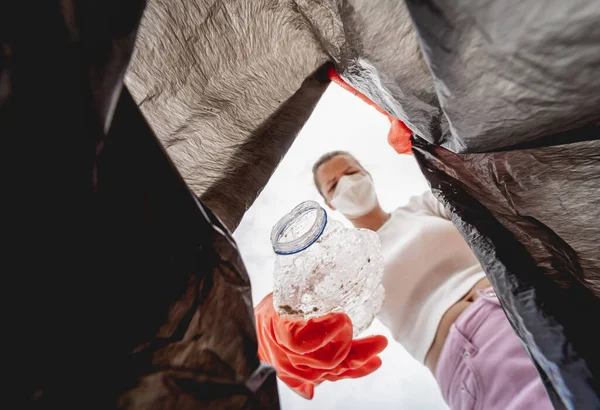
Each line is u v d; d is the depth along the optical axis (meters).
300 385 0.61
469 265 0.96
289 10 0.36
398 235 1.10
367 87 0.36
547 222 0.33
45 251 0.15
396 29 0.27
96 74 0.14
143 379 0.18
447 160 0.40
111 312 0.17
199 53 0.35
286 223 0.53
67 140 0.14
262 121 0.40
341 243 0.58
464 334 0.80
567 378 0.29
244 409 0.20
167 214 0.20
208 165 0.38
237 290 0.23
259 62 0.38
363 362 0.61
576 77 0.17
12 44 0.12
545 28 0.16
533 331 0.30
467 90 0.20
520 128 0.21
